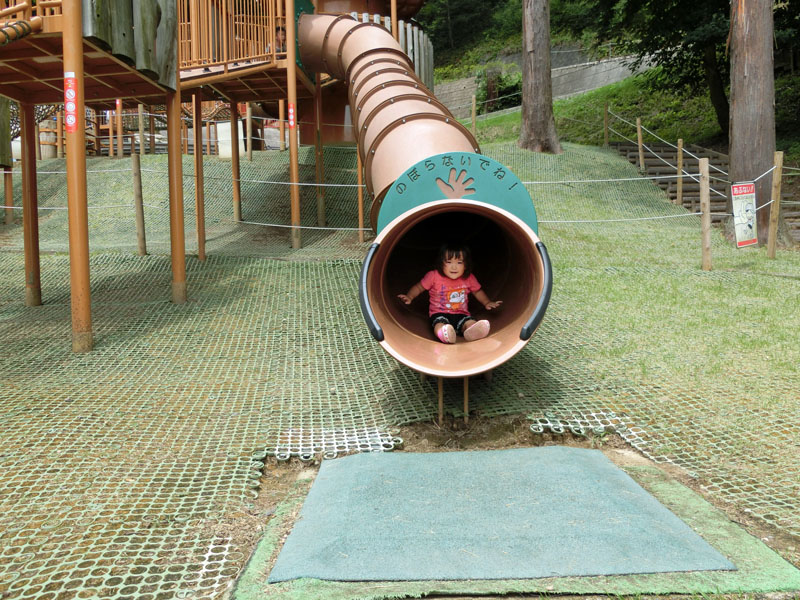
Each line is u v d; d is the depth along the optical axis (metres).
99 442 3.67
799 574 2.21
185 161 14.59
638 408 4.09
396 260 5.68
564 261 8.80
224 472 3.34
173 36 6.77
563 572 2.23
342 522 2.65
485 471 3.23
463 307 4.62
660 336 5.46
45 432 3.78
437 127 5.48
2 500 2.96
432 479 3.13
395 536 2.52
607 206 13.09
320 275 8.02
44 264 8.78
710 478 3.19
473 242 5.86
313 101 14.30
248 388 4.68
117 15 5.54
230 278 7.92
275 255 9.11
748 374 4.51
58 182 13.90
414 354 3.87
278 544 2.57
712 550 2.38
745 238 8.73
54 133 17.11
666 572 2.23
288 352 5.50
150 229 11.63
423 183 4.21
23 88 6.95
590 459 3.40
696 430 3.74
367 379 4.85
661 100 21.97
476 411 4.16
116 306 6.91
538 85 16.14
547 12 16.09
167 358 5.32
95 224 11.82
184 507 2.93
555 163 15.38
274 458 3.60
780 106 18.50
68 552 2.52
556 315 6.18
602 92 24.75
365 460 3.46
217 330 6.08
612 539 2.46
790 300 6.53
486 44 42.97
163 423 4.00
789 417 3.77
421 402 4.32
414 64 11.85
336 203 13.11
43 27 5.20
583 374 4.70
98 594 2.22
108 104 9.89
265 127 20.62
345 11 13.95
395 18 11.07
